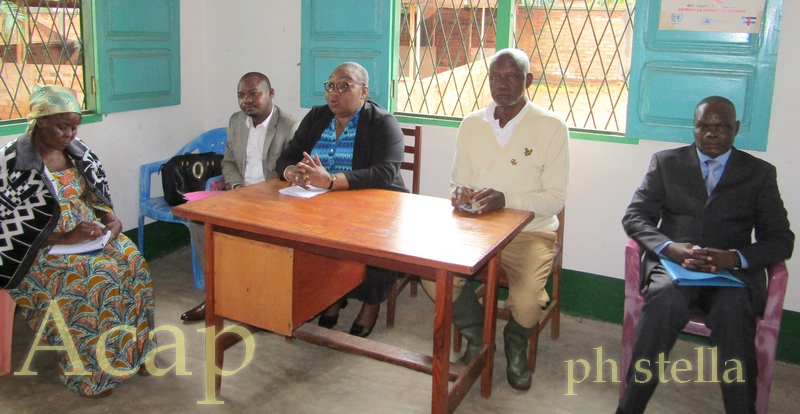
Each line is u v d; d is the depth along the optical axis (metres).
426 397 2.40
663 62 2.72
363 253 1.88
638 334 2.14
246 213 2.17
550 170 2.45
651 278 2.25
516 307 2.37
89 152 2.44
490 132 2.53
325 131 2.79
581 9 2.96
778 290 2.08
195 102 3.85
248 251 2.12
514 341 2.46
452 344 2.82
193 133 3.88
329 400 2.36
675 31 2.67
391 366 2.62
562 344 2.88
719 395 2.48
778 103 2.60
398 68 3.35
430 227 2.07
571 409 2.35
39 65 3.02
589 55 2.98
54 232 2.29
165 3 3.49
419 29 3.29
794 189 2.64
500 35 3.08
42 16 3.00
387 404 2.34
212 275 2.22
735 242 2.30
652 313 2.12
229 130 3.24
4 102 2.91
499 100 2.39
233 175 3.20
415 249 1.85
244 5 3.65
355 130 2.71
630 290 2.27
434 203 2.38
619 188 2.94
